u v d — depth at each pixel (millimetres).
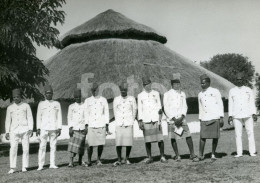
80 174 8031
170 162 9273
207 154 10555
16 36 12117
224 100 21656
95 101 9484
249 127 9742
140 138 17984
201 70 22734
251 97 9852
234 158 9422
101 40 22875
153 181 6992
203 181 6820
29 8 12547
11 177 8133
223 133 19141
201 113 9508
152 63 20516
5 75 12094
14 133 8883
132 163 9422
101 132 9367
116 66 19734
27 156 8984
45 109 9188
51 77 20641
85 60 20875
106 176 7645
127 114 9359
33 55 13375
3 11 12148
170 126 9523
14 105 9047
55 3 12922
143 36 23656
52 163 9180
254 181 6648
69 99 18391
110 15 24438
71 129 9398
